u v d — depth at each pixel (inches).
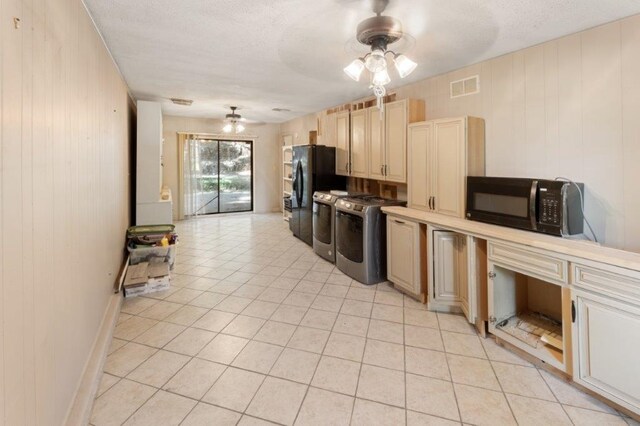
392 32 80.9
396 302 120.0
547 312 97.0
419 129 125.9
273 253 186.1
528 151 103.3
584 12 80.1
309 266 162.6
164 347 90.1
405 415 65.9
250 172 321.7
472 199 106.0
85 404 65.0
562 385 74.4
